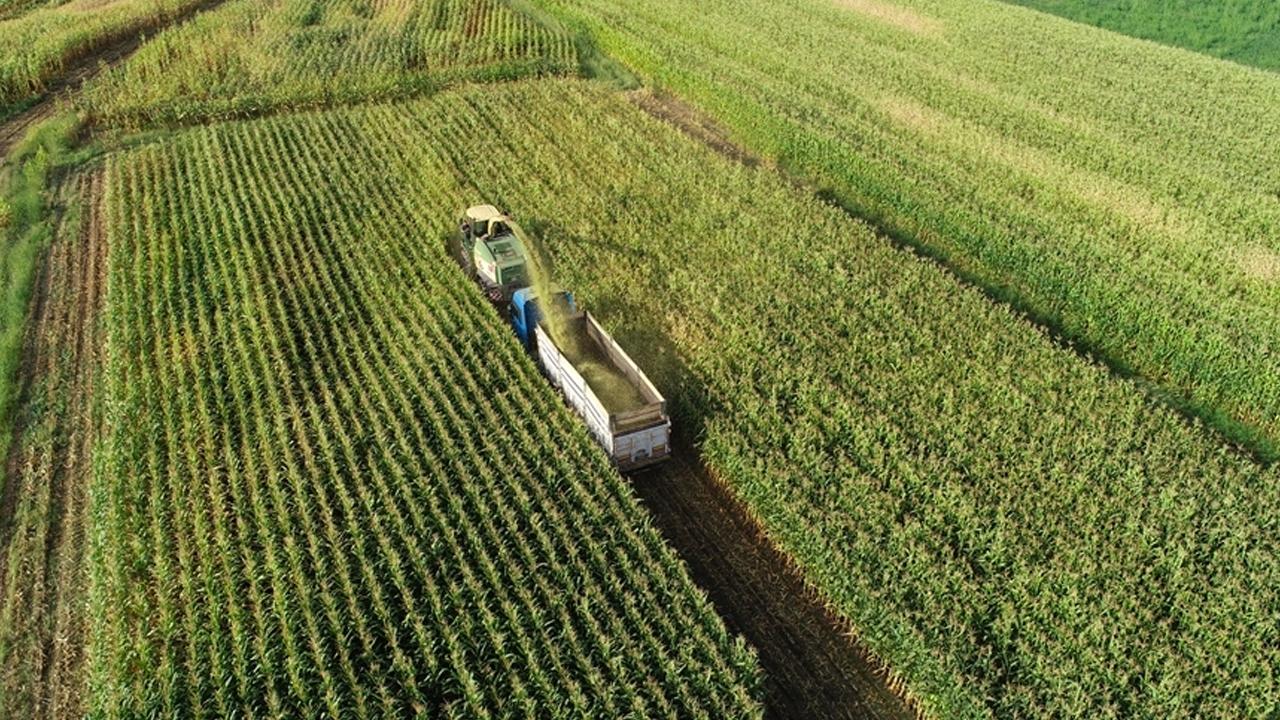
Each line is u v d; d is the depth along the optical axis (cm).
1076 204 3562
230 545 2033
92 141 4416
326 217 3534
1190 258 3161
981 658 1772
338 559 1966
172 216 3531
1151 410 2492
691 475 2395
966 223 3369
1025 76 5184
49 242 3488
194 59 5325
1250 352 2625
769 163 4219
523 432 2345
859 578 1912
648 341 2758
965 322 2788
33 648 1914
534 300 2767
